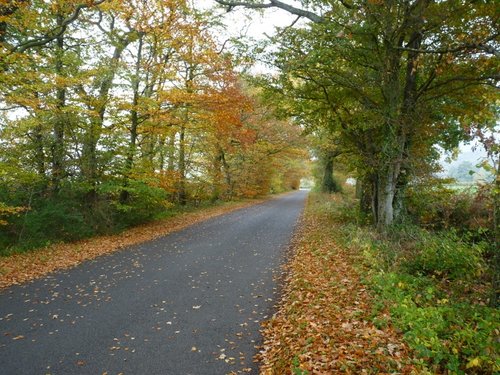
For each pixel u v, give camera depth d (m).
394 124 11.60
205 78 17.53
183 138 22.61
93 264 10.12
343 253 10.02
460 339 4.55
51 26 13.55
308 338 4.98
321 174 41.06
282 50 11.67
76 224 13.44
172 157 22.31
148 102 14.71
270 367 4.59
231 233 15.61
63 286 8.09
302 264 9.45
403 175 12.67
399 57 11.33
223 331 5.77
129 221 16.45
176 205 23.92
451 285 7.03
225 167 32.50
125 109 15.10
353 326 5.25
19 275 8.93
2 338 5.51
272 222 19.39
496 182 5.35
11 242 11.87
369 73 11.92
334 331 5.09
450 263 7.63
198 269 9.58
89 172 14.52
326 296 6.73
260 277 8.83
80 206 14.46
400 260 8.62
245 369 4.65
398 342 4.59
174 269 9.58
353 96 12.95
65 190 13.85
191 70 18.33
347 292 6.80
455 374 3.85
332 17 11.12
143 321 6.16
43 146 13.40
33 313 6.50
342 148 16.17
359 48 10.98
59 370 4.61
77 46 15.70
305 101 13.75
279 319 6.10
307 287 7.34
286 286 8.03
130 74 14.43
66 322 6.11
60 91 13.87
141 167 15.75
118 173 15.26
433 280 7.49
